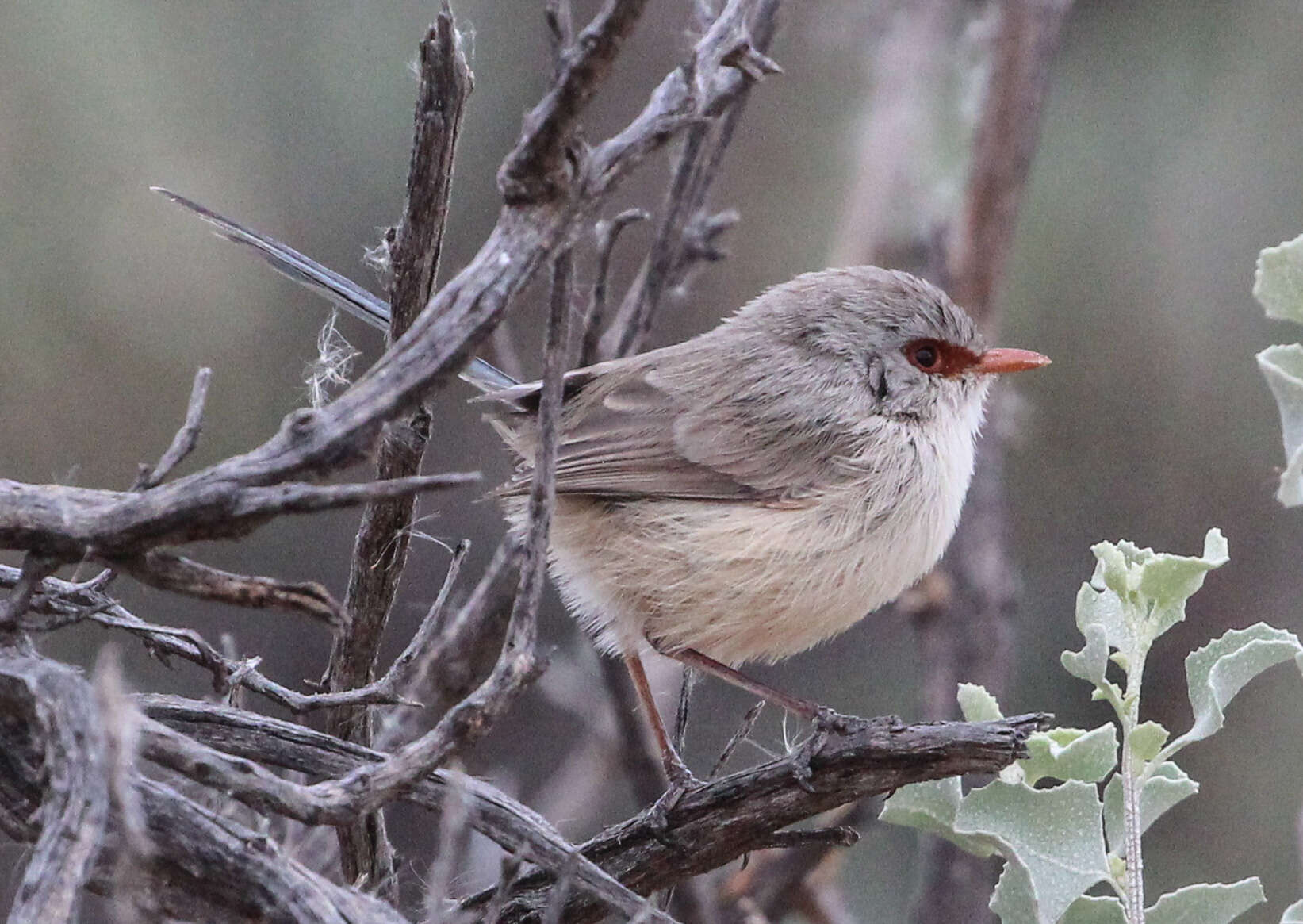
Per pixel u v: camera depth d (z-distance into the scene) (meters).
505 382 10.10
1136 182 13.21
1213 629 13.11
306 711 6.93
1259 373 13.26
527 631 5.62
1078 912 6.71
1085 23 13.20
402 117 12.77
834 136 14.64
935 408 9.56
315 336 12.62
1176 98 13.07
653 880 7.27
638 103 14.65
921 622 11.45
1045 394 13.55
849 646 13.66
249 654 12.77
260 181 12.55
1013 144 11.75
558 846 6.32
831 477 9.11
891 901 12.06
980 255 11.97
